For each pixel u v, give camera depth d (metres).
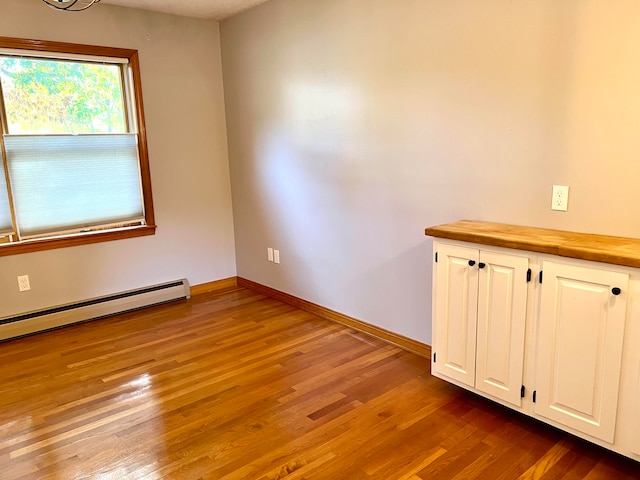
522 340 2.08
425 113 2.76
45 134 3.52
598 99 2.06
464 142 2.59
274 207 4.09
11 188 3.44
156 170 4.09
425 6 2.65
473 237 2.17
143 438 2.24
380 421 2.32
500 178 2.46
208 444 2.18
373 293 3.33
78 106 3.68
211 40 4.25
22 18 3.32
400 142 2.93
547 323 1.98
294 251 3.97
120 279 4.03
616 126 2.02
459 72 2.55
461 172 2.64
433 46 2.65
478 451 2.07
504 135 2.41
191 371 2.90
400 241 3.06
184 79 4.14
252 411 2.44
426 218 2.87
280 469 1.99
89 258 3.85
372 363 2.94
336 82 3.28
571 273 1.87
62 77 3.58
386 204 3.10
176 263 4.34
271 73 3.81
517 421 2.29
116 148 3.87
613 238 2.03
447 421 2.30
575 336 1.90
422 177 2.85
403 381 2.71
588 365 1.87
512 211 2.44
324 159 3.50
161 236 4.21
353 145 3.25
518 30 2.28
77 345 3.33
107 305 3.87
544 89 2.23
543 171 2.29
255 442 2.18
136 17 3.81
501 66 2.37
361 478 1.92
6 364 3.05
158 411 2.46
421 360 2.97
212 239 4.53
